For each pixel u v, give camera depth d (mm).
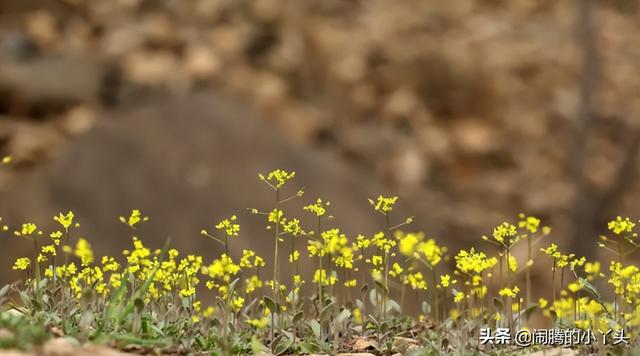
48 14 18469
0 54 17047
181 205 12898
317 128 17062
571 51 18750
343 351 5293
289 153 14109
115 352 4621
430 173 16672
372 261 5555
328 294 5742
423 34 19031
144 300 5340
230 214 12797
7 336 4484
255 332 5363
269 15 18922
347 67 18094
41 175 13422
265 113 17031
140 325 5094
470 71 18188
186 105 14719
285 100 17500
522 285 12133
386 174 16469
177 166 13562
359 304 5621
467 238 15188
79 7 18766
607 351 5023
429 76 18141
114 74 17391
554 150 16922
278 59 18188
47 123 16438
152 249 12289
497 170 16875
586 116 15305
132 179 13312
